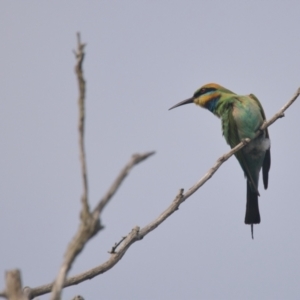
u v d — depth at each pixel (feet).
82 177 15.30
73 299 23.79
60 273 14.84
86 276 29.09
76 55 16.20
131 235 29.96
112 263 29.43
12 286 15.76
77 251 14.98
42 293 28.96
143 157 14.70
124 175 14.75
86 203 15.20
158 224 30.76
